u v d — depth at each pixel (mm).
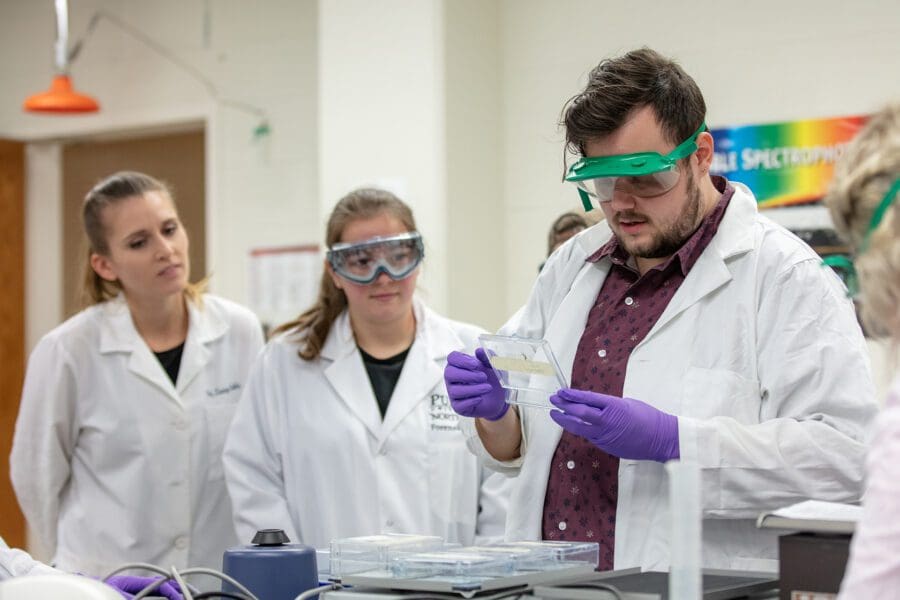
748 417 1766
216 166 4816
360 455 2518
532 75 4059
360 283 2479
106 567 2783
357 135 3957
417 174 3838
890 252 1025
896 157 1045
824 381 1710
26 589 1209
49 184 5352
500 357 1824
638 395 1820
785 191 3615
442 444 2555
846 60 3545
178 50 4934
